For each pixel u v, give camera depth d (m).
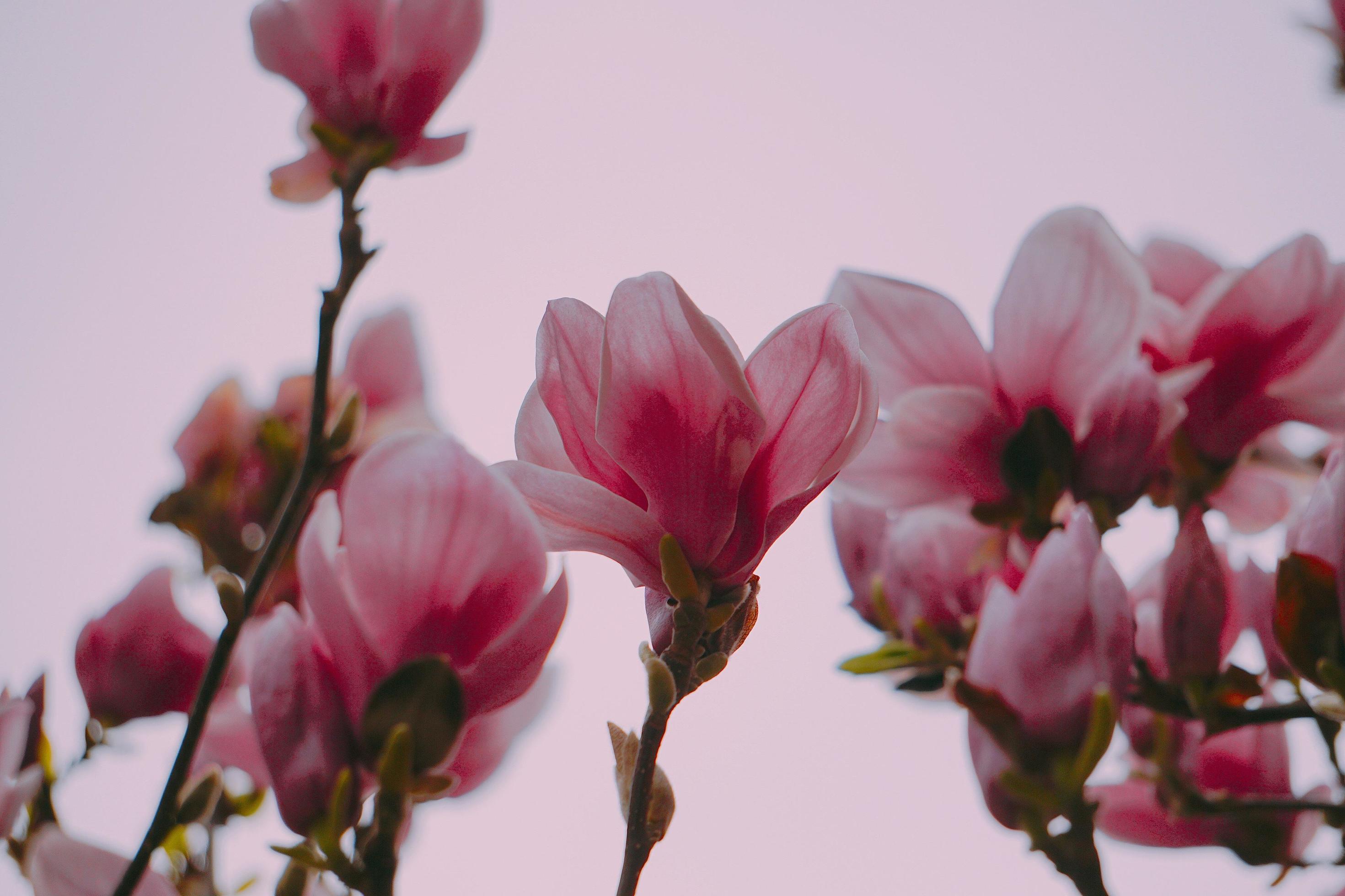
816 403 0.83
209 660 1.01
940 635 0.99
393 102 1.00
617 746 0.85
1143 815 0.98
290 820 0.82
